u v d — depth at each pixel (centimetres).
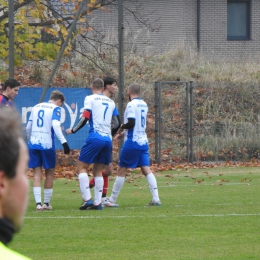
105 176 3666
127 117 3503
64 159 6500
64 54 6444
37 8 6347
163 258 2255
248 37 11269
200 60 9681
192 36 10938
